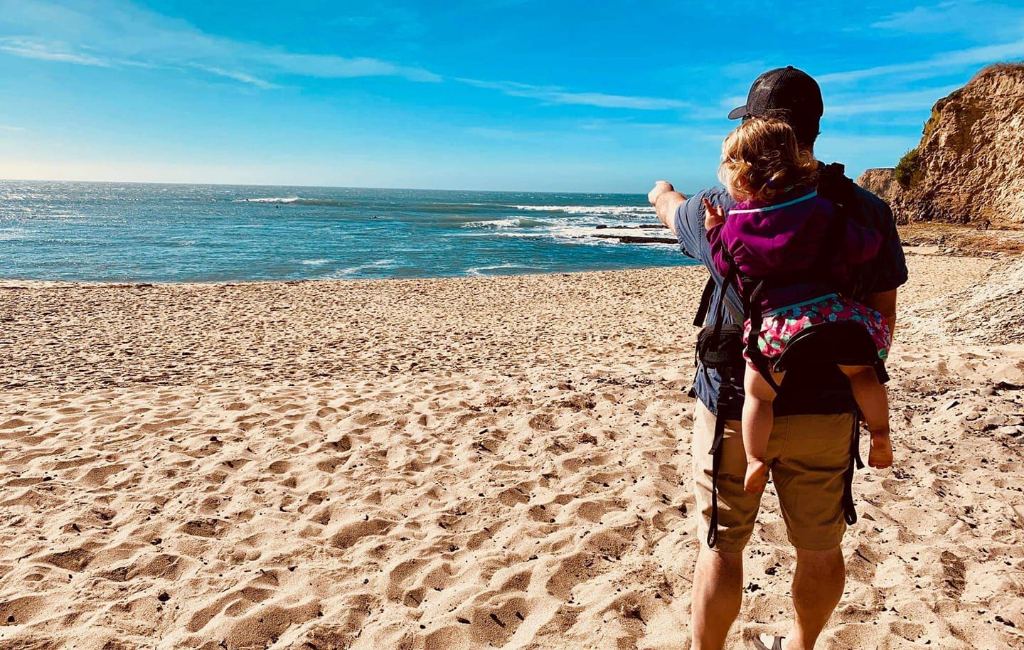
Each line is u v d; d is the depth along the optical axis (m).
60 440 4.79
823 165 1.63
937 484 3.63
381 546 3.16
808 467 1.75
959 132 33.59
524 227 58.62
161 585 2.83
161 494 3.79
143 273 25.02
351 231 49.38
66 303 16.02
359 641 2.43
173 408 5.75
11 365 9.44
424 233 49.09
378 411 5.41
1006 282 9.82
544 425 4.93
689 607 2.57
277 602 2.66
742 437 1.74
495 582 2.80
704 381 1.86
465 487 3.88
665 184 2.34
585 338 12.18
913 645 2.28
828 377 1.62
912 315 10.53
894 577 2.73
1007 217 31.02
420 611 2.65
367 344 11.62
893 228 1.62
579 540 3.13
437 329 13.52
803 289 1.56
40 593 2.72
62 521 3.43
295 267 27.69
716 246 1.74
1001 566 2.75
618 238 45.09
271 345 11.48
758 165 1.58
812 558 1.85
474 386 6.25
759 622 2.45
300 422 5.17
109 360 9.98
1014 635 2.29
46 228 46.41
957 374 5.60
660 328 13.55
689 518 3.36
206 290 18.98
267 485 3.92
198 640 2.44
